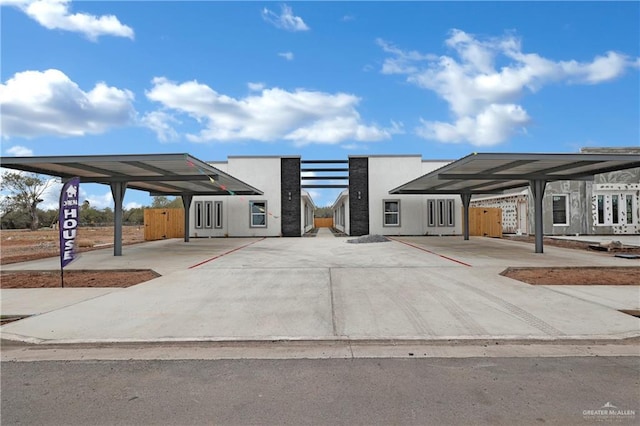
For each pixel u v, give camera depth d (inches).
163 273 374.3
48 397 134.6
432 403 127.1
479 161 437.7
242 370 158.4
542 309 244.7
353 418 117.8
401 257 482.3
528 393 134.0
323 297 280.1
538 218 519.5
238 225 928.3
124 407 126.6
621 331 202.4
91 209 2031.3
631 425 112.5
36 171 482.9
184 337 198.4
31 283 347.6
